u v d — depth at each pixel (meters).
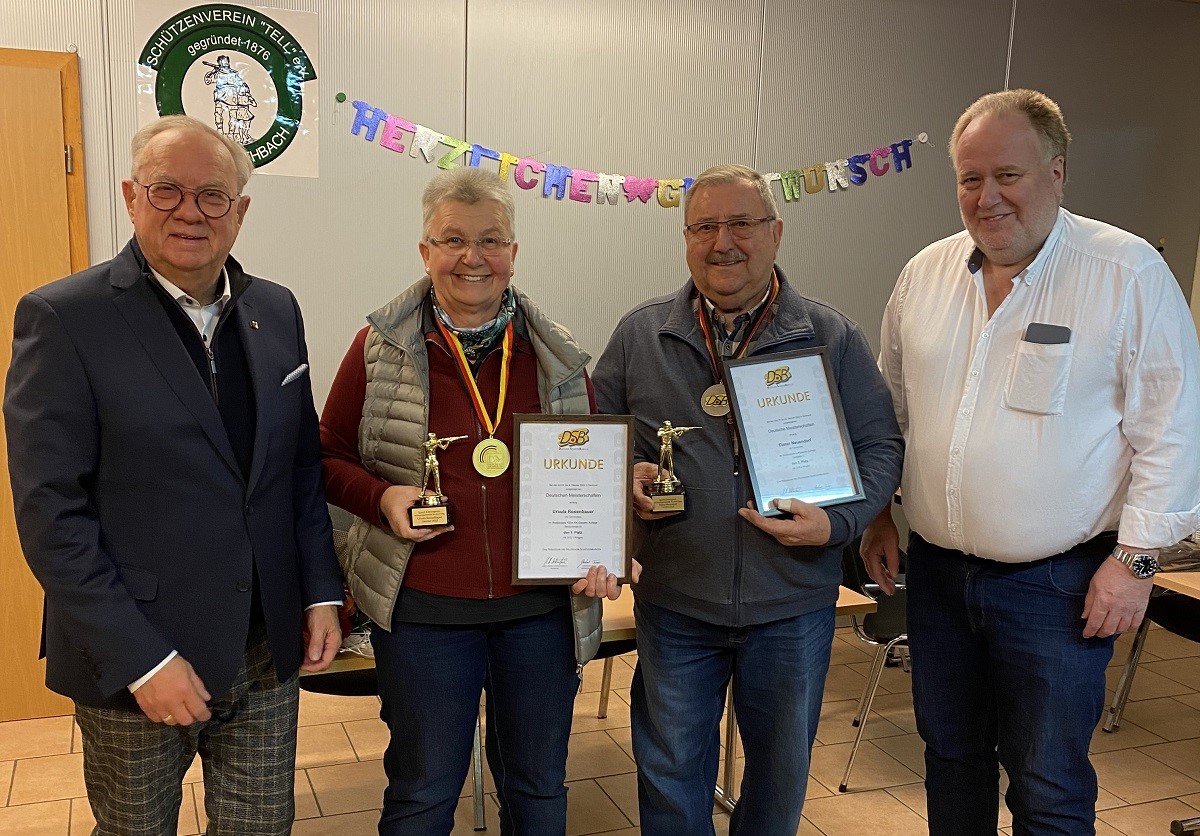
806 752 1.99
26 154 3.03
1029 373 1.81
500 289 1.77
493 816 2.65
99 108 3.14
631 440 1.82
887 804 2.77
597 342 3.88
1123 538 1.76
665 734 2.01
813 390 1.93
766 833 2.02
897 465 1.97
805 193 4.02
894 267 4.22
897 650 3.84
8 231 3.04
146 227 1.49
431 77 3.49
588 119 3.70
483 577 1.78
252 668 1.69
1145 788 2.89
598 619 1.92
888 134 4.09
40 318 1.47
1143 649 4.10
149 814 1.61
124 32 3.13
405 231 3.55
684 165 3.85
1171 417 1.73
